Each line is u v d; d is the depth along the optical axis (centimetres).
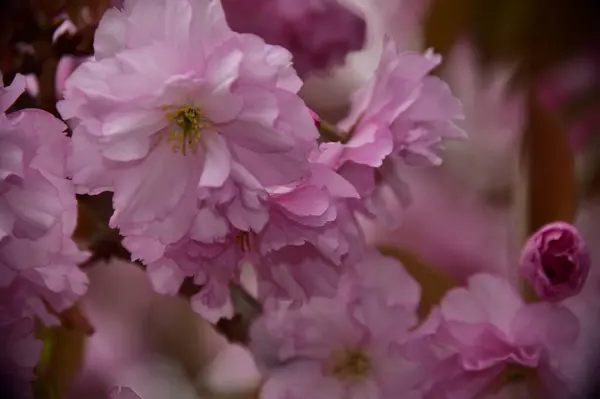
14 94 41
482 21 49
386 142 43
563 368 44
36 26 45
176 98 41
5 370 43
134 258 42
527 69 49
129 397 45
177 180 41
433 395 44
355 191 42
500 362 44
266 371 45
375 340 44
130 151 40
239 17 47
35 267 42
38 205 41
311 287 43
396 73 43
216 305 43
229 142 41
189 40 41
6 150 41
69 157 41
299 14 47
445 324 44
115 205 41
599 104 49
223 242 42
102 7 45
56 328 47
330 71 48
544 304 44
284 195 42
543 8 48
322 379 45
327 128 44
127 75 40
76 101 41
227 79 40
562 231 43
